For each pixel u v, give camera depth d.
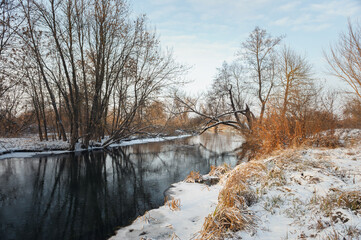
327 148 8.59
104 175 10.50
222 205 4.38
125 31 17.38
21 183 9.14
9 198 7.39
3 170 11.29
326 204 3.85
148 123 22.11
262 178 5.92
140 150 18.47
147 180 9.34
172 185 8.11
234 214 3.95
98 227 5.16
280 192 4.93
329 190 4.39
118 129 19.41
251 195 4.86
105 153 16.83
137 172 10.98
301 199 4.39
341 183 4.61
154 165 12.65
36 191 8.13
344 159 6.28
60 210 6.32
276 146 9.38
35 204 6.83
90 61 18.34
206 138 28.81
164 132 24.06
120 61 18.64
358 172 5.05
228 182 5.37
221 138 28.91
